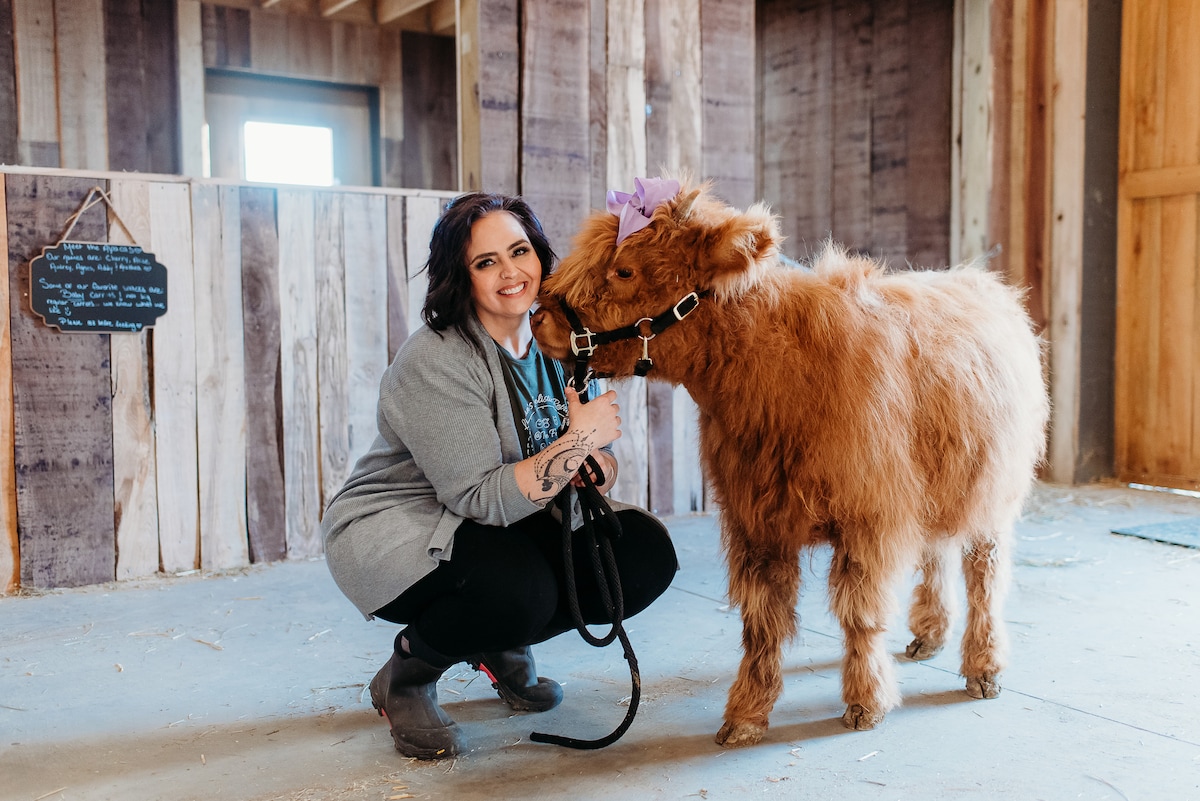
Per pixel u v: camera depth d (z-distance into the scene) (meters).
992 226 5.04
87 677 2.43
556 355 1.89
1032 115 5.00
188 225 3.34
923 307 2.13
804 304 1.93
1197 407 4.70
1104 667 2.41
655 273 1.82
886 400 1.90
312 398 3.58
